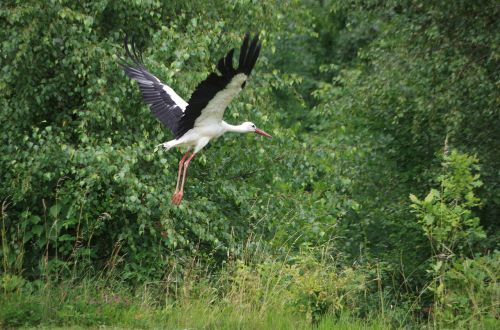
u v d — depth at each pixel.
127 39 13.89
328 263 13.73
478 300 12.37
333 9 18.92
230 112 14.16
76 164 13.34
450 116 15.45
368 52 18.42
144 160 13.79
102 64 13.19
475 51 16.00
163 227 13.40
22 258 13.43
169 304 12.60
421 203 12.88
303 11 18.53
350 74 19.83
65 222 13.20
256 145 14.95
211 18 14.93
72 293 12.62
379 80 16.89
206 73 13.59
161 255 13.55
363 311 13.20
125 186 13.17
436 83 16.23
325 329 11.77
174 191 13.59
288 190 15.50
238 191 14.67
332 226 14.77
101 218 13.12
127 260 14.00
